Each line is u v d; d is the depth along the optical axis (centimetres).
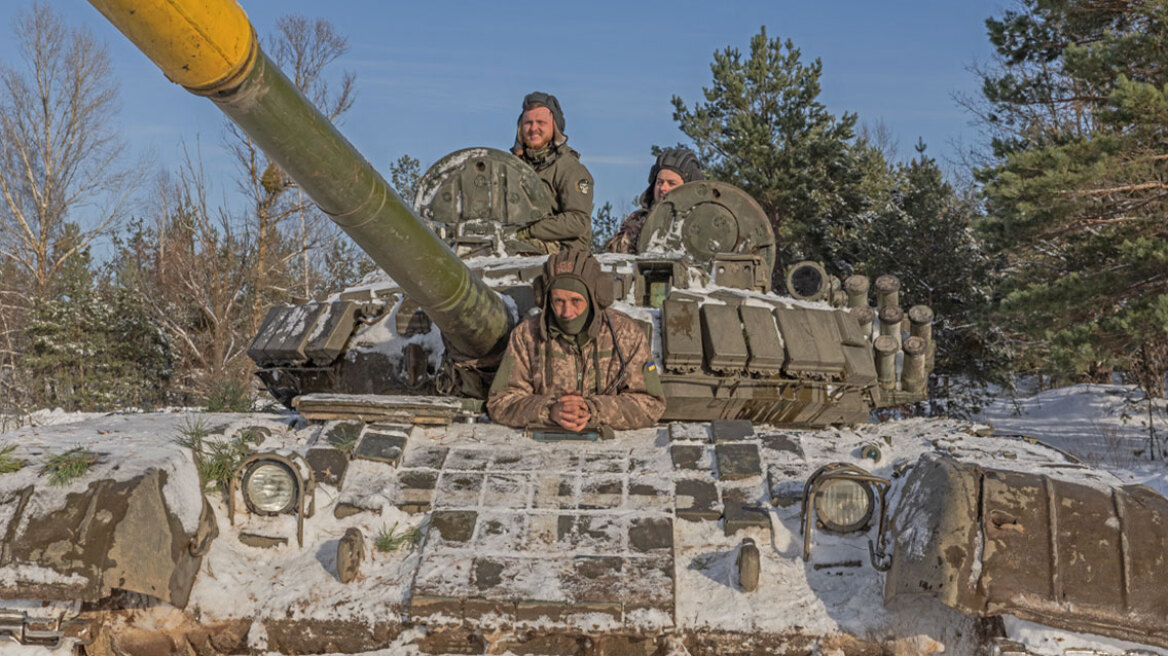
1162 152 1773
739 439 500
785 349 603
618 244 952
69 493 394
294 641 405
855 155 3650
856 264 2802
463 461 489
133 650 410
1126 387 2783
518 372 561
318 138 366
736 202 774
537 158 785
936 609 400
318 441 489
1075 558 373
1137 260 1688
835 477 432
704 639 397
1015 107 2858
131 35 304
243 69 325
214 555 429
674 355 592
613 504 454
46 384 2275
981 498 383
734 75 3112
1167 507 385
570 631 395
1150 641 365
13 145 3397
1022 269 2270
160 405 2341
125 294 2455
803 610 403
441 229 732
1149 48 1753
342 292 707
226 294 2589
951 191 2864
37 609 400
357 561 420
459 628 399
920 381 705
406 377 634
